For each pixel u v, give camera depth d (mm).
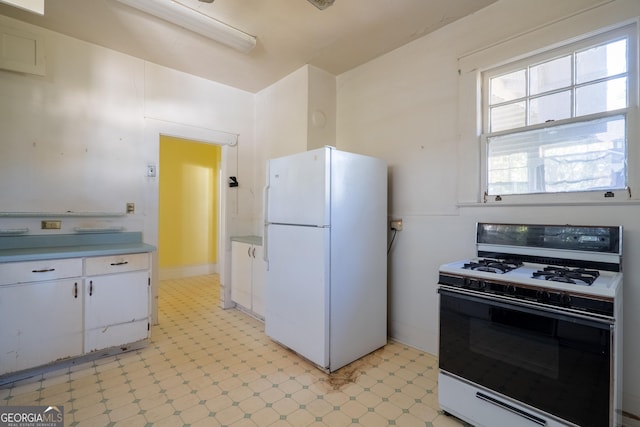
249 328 3000
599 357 1245
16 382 2014
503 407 1491
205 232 5422
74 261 2199
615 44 1723
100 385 2002
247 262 3344
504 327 1517
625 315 1644
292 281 2428
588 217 1765
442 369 1734
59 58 2605
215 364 2293
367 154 3031
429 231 2518
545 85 1979
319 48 2791
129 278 2434
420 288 2574
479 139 2236
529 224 1930
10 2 1477
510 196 2082
